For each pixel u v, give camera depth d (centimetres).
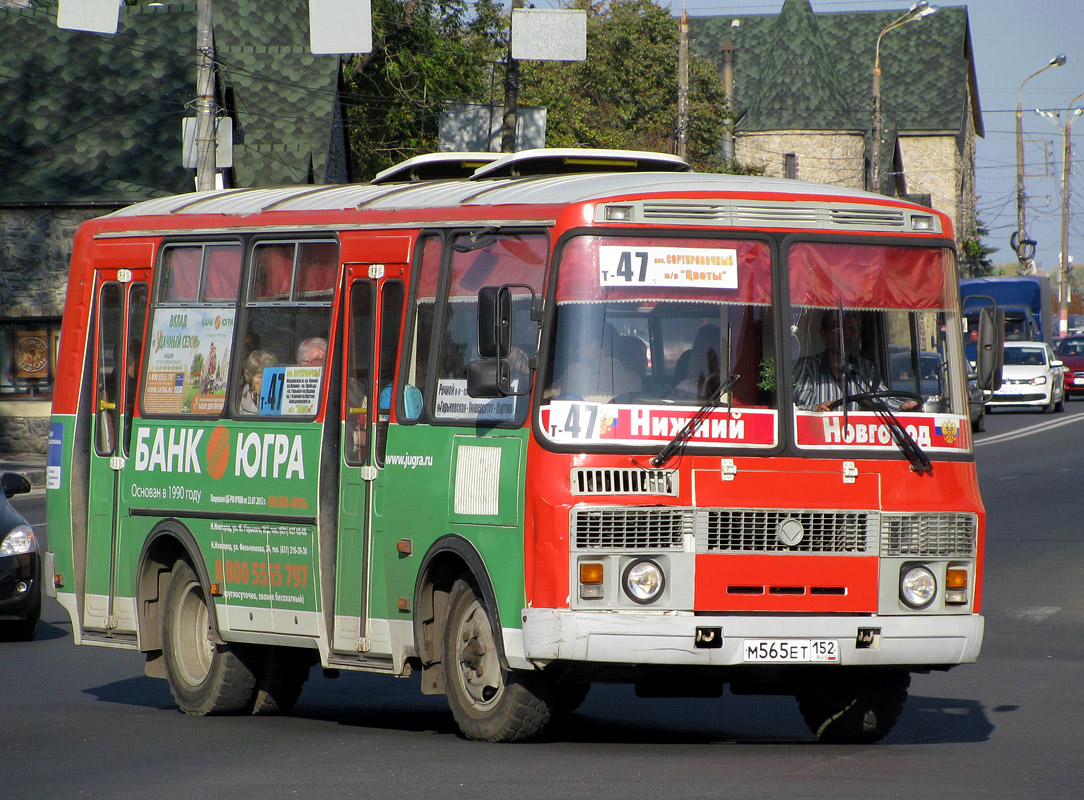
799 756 2916
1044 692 3994
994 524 7644
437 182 3519
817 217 2967
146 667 3806
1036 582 6116
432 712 3712
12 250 11681
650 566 2767
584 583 2744
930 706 3762
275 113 13162
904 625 2891
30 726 3431
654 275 2862
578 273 2841
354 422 3288
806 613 2839
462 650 3017
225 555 3559
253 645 3606
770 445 2855
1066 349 18100
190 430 3672
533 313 2847
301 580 3372
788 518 2839
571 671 2814
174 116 12394
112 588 3869
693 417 2819
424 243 3189
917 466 2938
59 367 4041
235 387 3572
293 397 3425
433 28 17262
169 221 3816
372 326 3272
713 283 2888
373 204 3388
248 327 3566
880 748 3094
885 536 2895
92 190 11738
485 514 2912
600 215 2858
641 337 2841
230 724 3478
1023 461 10450
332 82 13450
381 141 17212
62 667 4453
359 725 3450
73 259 4041
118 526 3856
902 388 2984
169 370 3759
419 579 3064
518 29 9700
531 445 2814
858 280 2978
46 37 12912
